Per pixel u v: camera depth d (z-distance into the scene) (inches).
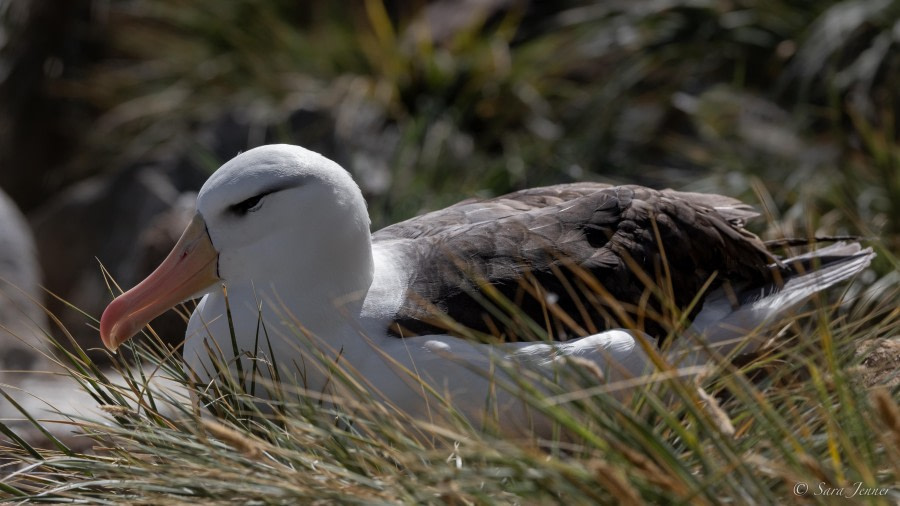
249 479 255.1
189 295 316.2
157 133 693.3
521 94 657.0
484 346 289.9
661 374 255.1
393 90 666.8
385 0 755.4
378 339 309.3
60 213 648.4
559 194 374.3
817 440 258.7
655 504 235.5
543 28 703.7
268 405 311.6
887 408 210.2
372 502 245.3
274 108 674.8
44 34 732.7
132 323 313.1
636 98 639.8
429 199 589.9
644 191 353.1
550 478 239.8
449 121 647.1
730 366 272.4
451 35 700.7
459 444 270.1
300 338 298.0
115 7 763.4
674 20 640.4
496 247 327.3
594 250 332.8
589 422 259.0
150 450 274.8
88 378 301.3
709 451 263.4
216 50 730.8
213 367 313.3
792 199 521.0
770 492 237.9
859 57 588.7
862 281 420.8
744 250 361.4
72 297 629.9
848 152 545.6
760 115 607.5
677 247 345.4
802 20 612.4
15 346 453.4
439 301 316.5
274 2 748.0
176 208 608.7
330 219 307.4
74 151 750.5
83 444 360.2
